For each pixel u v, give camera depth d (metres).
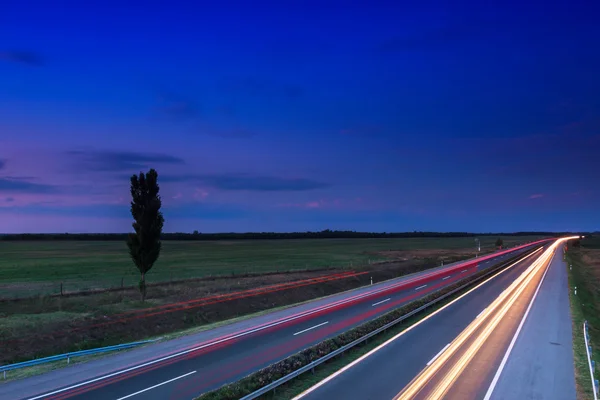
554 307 32.38
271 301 38.44
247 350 20.44
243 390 14.28
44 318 25.70
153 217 33.91
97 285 41.41
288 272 56.34
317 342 21.91
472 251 114.81
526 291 41.16
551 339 22.64
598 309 35.88
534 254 100.19
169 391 14.86
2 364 19.05
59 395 14.52
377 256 93.31
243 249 117.94
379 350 20.17
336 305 34.50
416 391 14.77
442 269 67.25
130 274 52.69
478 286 44.97
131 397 14.28
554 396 14.59
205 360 18.78
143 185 34.12
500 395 14.55
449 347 20.77
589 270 71.75
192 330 25.47
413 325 25.91
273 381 15.11
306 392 14.64
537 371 17.22
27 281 44.53
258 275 52.28
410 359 18.67
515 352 19.97
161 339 23.06
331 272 58.69
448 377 16.30
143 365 18.09
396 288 45.25
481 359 18.75
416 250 118.81
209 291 38.94
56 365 18.31
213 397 13.70
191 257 85.44
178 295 36.38
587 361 18.75
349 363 18.08
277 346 21.20
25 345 21.39
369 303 35.22
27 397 14.34
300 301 40.47
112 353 20.33
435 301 33.41
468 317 28.44
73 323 25.17
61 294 34.00
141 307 30.83
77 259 75.44
